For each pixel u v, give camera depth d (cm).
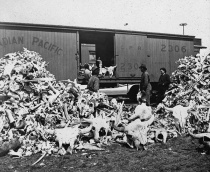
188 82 694
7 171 337
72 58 923
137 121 455
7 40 834
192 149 430
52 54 895
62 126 493
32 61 602
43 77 598
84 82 933
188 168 339
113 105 619
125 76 1030
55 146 432
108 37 1225
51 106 538
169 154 406
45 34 886
